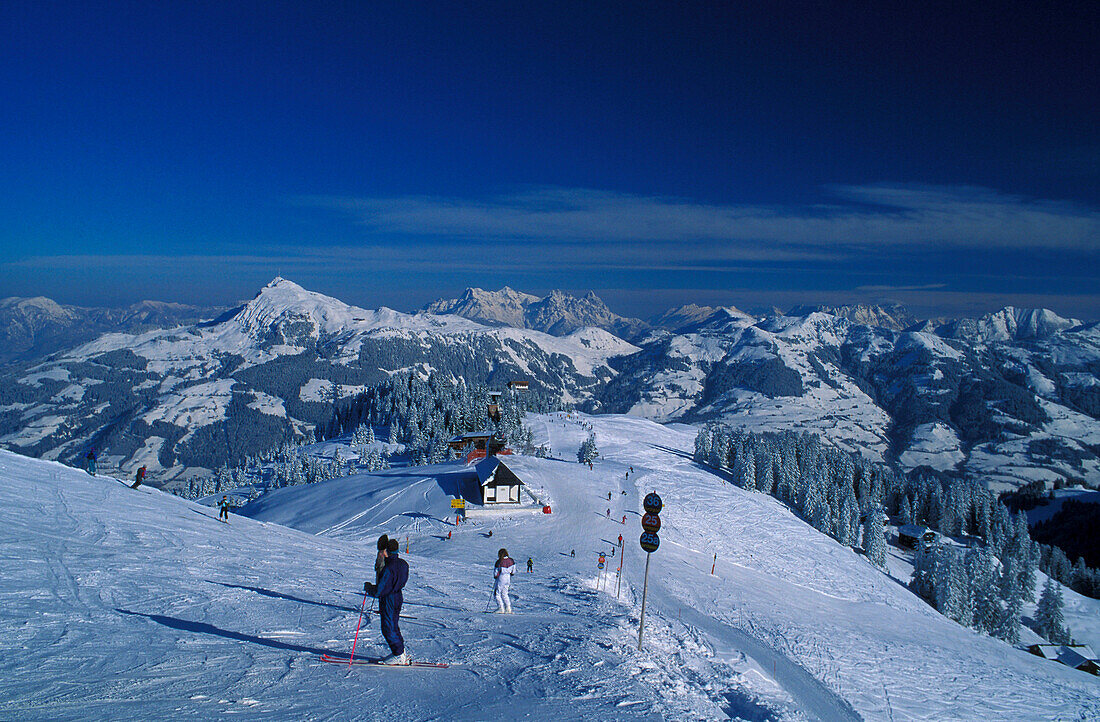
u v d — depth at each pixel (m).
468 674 9.89
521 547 55.38
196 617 11.70
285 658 9.42
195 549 20.53
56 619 10.11
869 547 87.19
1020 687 30.64
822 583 64.75
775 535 79.69
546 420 183.00
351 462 143.88
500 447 108.69
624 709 9.34
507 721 7.60
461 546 55.22
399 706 7.61
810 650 31.09
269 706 6.96
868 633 40.78
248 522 33.94
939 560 72.06
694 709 10.66
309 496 84.69
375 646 11.02
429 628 13.40
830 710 22.47
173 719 6.12
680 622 27.88
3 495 21.52
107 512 23.19
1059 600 78.00
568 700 9.23
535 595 26.62
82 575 13.82
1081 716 27.12
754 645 30.44
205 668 8.32
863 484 142.12
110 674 7.61
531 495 77.06
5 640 8.65
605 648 13.94
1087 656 69.06
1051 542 161.38
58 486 25.98
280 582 17.59
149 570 15.68
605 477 97.50
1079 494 186.38
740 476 114.12
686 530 72.88
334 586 18.61
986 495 137.00
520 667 10.87
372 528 65.06
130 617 11.00
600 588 37.59
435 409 172.50
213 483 172.38
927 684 28.38
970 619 67.62
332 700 7.50
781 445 150.50
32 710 6.01
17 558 14.22
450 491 77.56
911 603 65.19
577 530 63.75
